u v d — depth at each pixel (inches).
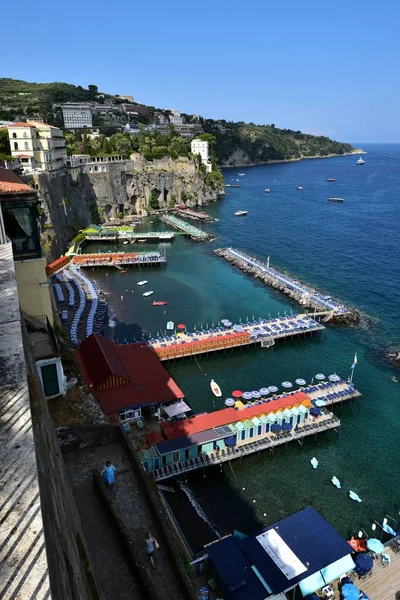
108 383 2069.4
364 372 2461.9
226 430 1841.8
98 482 754.8
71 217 5270.7
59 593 250.5
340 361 2581.2
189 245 5108.3
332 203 7578.7
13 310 511.5
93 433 881.5
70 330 2785.4
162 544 681.6
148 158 7091.5
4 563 233.8
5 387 366.0
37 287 1229.7
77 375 1262.3
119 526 664.4
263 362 2581.2
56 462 454.3
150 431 1924.2
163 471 1689.2
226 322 2962.6
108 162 6235.2
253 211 6983.3
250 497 1651.1
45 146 4685.0
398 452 1887.3
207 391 2294.5
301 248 4874.5
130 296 3572.8
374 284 3774.6
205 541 1448.1
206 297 3550.7
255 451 1831.9
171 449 1718.8
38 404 394.9
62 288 3543.3
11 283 604.7
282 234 5487.2
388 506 1616.6
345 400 2209.6
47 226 4286.4
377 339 2829.7
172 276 4052.7
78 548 454.9
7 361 404.2
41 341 1122.7
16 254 1180.5
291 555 1302.9
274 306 3371.1
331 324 3046.3
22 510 260.1
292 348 2736.2
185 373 2460.6
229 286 3799.2
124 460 849.5
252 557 1294.3
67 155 5772.6
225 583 1219.2
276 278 3846.0
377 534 1498.5
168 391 2111.2
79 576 390.0
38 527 251.1
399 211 6796.3
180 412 1995.6
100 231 5300.2
